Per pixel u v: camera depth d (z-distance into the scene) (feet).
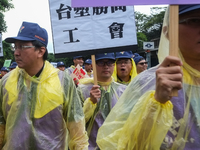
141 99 3.74
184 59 3.81
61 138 6.33
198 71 3.78
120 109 4.30
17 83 6.33
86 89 9.80
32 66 6.40
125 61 11.67
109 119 4.50
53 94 6.23
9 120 6.13
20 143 5.92
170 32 2.84
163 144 3.69
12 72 6.62
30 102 6.17
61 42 9.09
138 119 3.60
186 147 3.63
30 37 6.43
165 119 3.38
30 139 5.97
